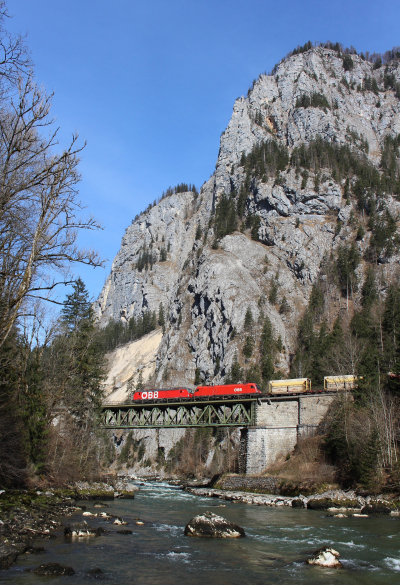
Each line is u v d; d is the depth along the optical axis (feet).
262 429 211.61
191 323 520.42
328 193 582.35
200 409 260.83
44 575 57.11
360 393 179.93
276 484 183.32
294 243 544.21
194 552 75.77
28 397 127.95
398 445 162.91
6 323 63.00
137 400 257.75
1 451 115.03
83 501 137.08
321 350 335.06
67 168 64.03
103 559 67.97
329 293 488.44
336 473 167.94
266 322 426.92
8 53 55.42
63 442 162.09
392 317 324.19
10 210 62.13
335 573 64.69
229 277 507.71
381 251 503.61
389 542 86.79
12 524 81.97
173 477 344.08
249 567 67.21
